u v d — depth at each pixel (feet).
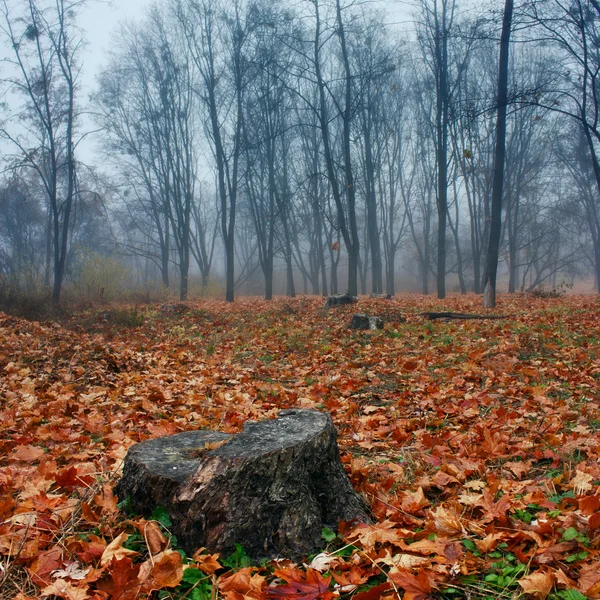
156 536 7.71
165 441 9.87
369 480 10.77
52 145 62.44
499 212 48.98
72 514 8.73
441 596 6.80
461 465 11.14
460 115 53.11
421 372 21.97
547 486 9.79
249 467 7.87
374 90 96.07
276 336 35.09
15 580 7.08
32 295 48.16
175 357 28.96
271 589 6.63
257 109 88.43
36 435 14.52
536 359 22.66
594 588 6.40
